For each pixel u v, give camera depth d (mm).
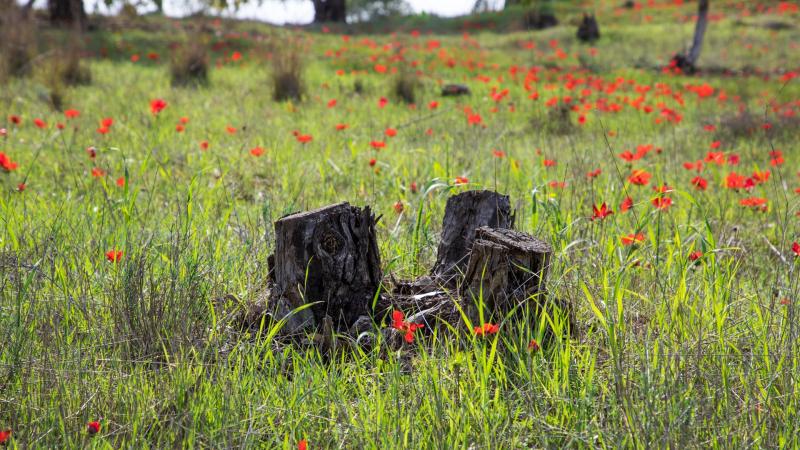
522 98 12469
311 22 31047
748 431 2559
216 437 2500
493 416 2619
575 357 3055
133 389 2682
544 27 27391
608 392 2742
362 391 2777
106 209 4441
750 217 5656
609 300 3316
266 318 3303
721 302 3299
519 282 3094
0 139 6781
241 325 3307
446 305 3387
